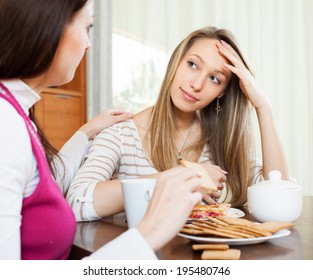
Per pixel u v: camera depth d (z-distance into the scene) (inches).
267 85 99.6
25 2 20.6
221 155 50.8
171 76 47.4
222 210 32.7
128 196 27.5
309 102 96.2
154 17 112.0
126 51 114.0
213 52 46.1
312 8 95.7
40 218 22.8
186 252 22.8
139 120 49.8
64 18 21.7
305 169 96.3
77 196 33.7
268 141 45.6
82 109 111.3
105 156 41.4
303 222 32.2
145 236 19.7
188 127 52.0
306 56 96.7
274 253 22.5
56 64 23.5
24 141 20.1
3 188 18.9
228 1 103.0
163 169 47.4
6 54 21.4
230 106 51.6
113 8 114.8
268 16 99.7
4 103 20.6
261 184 31.2
